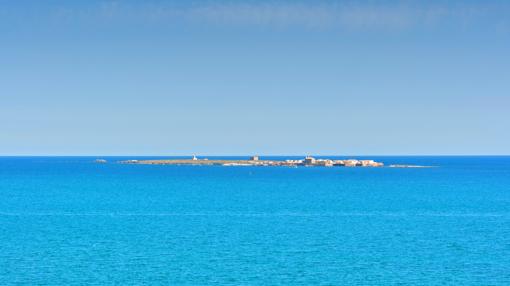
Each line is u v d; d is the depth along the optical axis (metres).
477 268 108.38
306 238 140.50
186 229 155.25
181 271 105.44
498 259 116.06
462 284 97.75
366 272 105.31
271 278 101.12
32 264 110.38
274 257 117.31
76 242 133.62
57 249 124.75
